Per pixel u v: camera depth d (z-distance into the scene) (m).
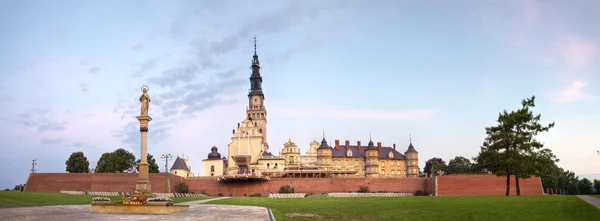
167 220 33.78
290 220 34.44
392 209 41.75
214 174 142.00
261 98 179.25
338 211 41.75
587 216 32.19
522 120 72.31
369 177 106.00
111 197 68.75
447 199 53.56
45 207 46.16
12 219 33.19
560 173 126.25
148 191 50.19
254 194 100.50
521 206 39.38
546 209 36.47
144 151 50.94
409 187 105.44
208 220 33.91
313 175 120.19
